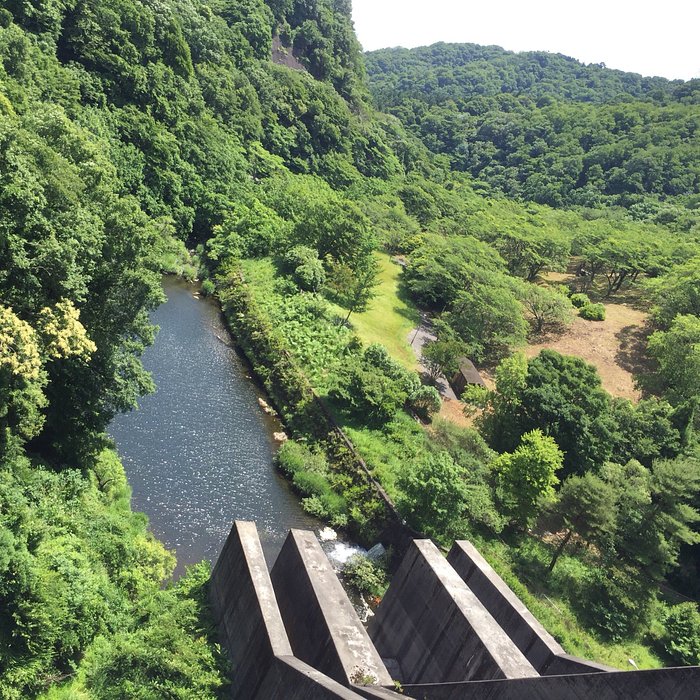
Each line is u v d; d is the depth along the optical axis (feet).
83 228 91.25
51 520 75.56
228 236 232.53
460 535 119.55
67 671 61.72
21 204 81.92
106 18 224.94
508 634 61.93
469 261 254.88
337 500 126.21
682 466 123.34
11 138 84.43
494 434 156.76
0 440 79.51
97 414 102.17
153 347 162.20
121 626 68.80
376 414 148.46
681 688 37.63
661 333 211.00
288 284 203.92
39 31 202.28
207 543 102.47
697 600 130.62
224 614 66.33
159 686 57.57
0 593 58.80
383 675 53.21
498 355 219.82
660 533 121.60
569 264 324.19
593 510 121.49
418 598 65.05
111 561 78.79
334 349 175.01
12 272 83.30
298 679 48.55
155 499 108.06
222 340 180.55
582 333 240.53
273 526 114.32
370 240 237.25
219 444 131.64
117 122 217.36
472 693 50.37
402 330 216.95
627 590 116.78
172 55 267.80
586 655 103.35
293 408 152.76
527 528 129.80
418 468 122.21
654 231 338.13
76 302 97.71
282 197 276.00
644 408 166.81
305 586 62.23
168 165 235.81
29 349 74.13
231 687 59.88
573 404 153.07
